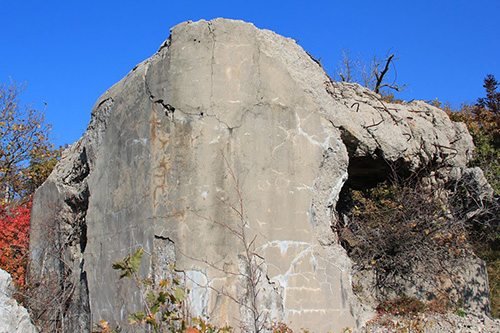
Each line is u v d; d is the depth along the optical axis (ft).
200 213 18.28
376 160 23.76
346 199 27.58
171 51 19.93
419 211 24.30
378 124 22.82
